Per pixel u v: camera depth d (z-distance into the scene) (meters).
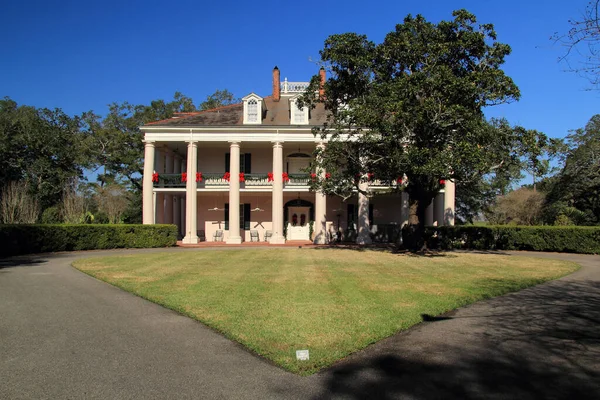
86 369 5.28
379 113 17.14
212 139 29.45
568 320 7.72
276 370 5.24
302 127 29.20
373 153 19.44
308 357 5.61
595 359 5.68
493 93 17.20
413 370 5.25
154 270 14.39
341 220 32.84
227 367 5.34
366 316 7.76
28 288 11.05
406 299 9.35
